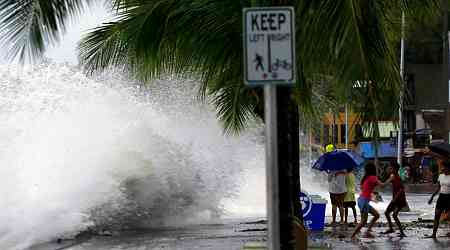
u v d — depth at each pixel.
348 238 47.62
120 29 34.16
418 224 58.19
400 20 34.19
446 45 100.44
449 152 56.62
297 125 30.80
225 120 44.03
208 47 28.58
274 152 17.73
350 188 57.66
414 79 161.75
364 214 48.69
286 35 18.00
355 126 24.55
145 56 33.25
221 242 45.16
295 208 30.48
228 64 29.59
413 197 107.50
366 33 22.48
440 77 163.88
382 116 23.39
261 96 32.09
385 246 42.97
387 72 22.75
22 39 27.41
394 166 49.75
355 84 23.00
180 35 30.05
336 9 22.06
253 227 56.53
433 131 158.38
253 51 17.98
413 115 159.75
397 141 133.88
